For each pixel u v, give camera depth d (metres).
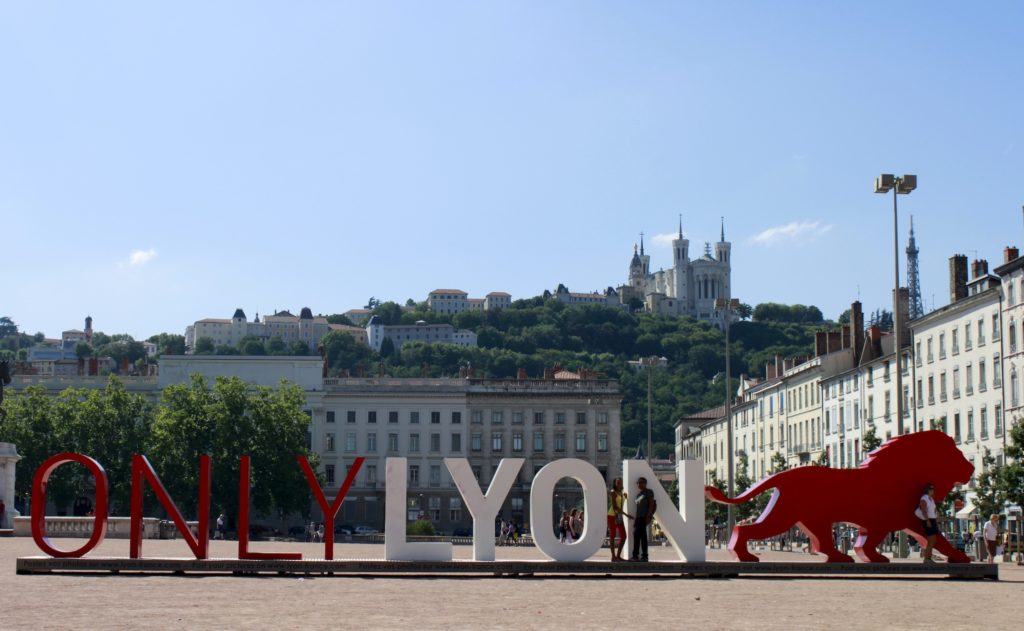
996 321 98.44
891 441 36.91
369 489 156.25
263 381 158.38
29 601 24.20
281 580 31.19
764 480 35.94
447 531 156.38
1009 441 95.44
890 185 59.66
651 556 65.62
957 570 35.53
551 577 33.69
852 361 129.75
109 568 33.03
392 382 158.75
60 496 124.69
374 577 32.78
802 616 23.05
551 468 34.97
